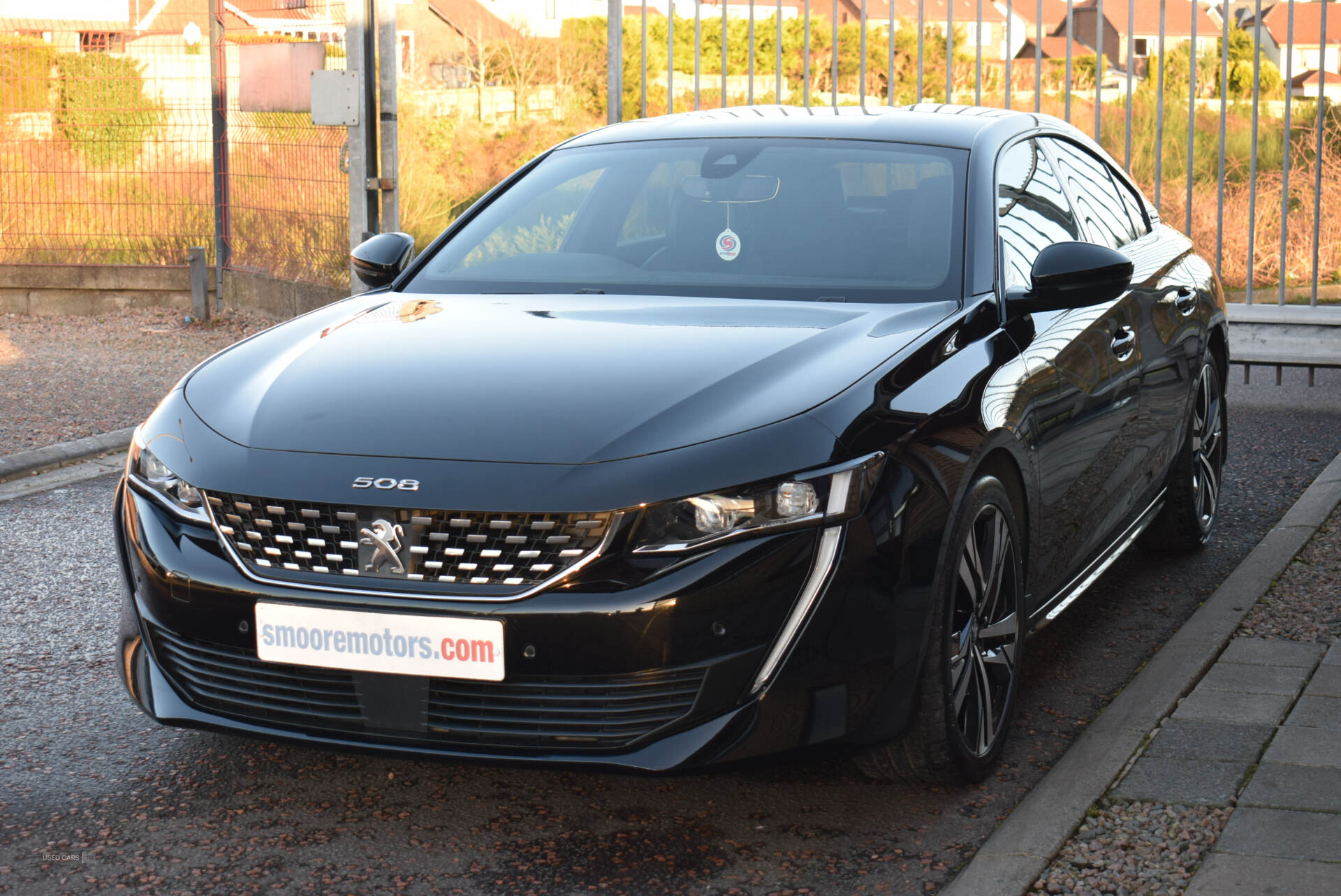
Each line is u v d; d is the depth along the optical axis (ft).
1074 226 14.47
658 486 9.11
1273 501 19.34
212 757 11.51
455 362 10.63
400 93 56.18
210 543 9.71
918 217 12.67
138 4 37.76
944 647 10.04
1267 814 9.76
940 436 10.05
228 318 35.35
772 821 10.31
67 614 15.08
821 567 9.23
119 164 38.09
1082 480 12.63
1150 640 14.19
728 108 15.74
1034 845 9.48
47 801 10.74
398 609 9.20
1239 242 43.11
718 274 12.53
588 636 9.02
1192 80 26.76
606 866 9.70
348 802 10.70
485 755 9.30
